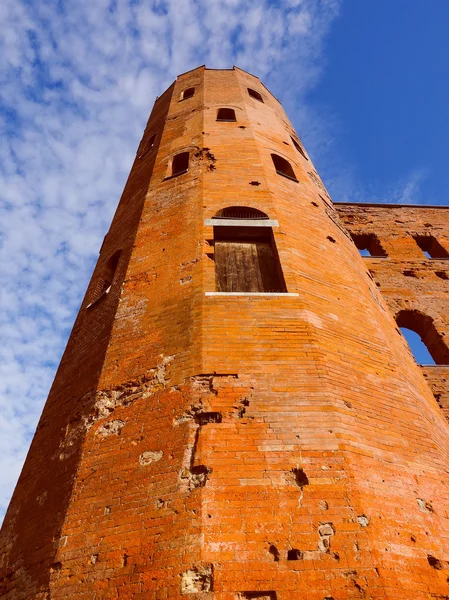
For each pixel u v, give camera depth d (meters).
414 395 9.48
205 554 5.77
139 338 9.32
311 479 6.59
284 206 12.72
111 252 13.32
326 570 5.69
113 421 8.12
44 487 8.26
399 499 6.84
